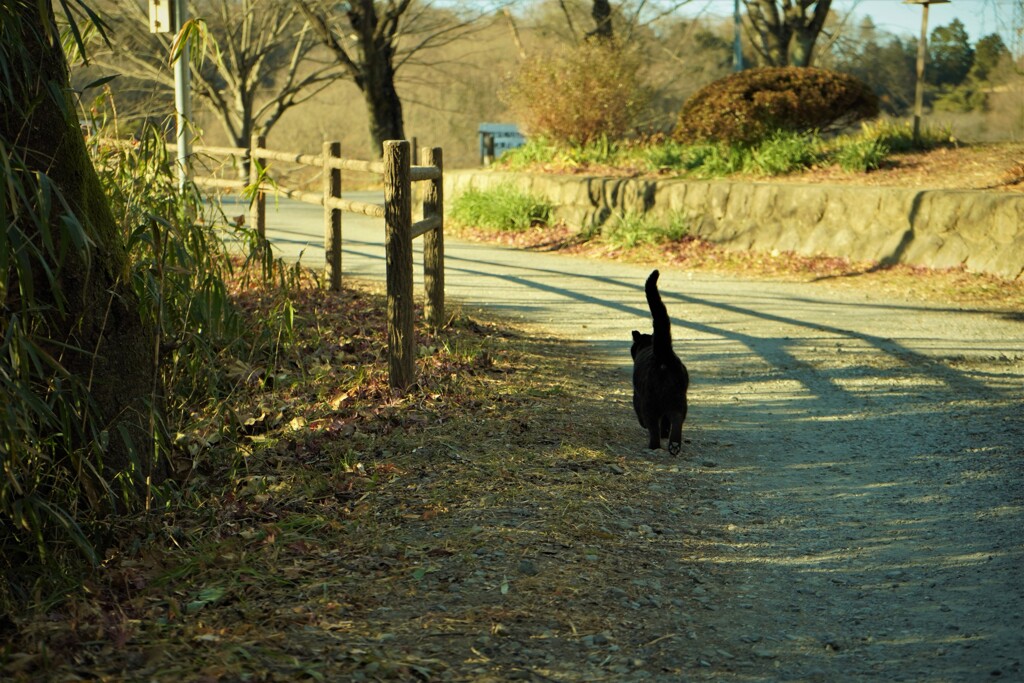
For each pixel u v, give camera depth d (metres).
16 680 2.80
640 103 18.64
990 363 7.47
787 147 14.48
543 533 4.09
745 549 4.11
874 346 8.11
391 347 5.99
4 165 3.11
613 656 3.16
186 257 4.58
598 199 14.87
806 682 3.02
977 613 3.49
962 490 4.78
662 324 5.16
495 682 2.94
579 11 28.06
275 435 5.35
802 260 12.28
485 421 5.55
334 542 3.97
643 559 3.95
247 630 3.21
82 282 3.89
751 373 7.33
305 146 39.00
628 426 5.81
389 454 4.99
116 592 3.53
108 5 20.09
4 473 3.36
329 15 26.30
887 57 38.09
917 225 11.68
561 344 8.20
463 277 11.46
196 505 4.36
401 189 5.82
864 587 3.75
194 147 9.67
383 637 3.21
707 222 13.61
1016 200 10.84
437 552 3.87
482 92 39.81
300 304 8.27
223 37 25.98
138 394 4.22
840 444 5.61
